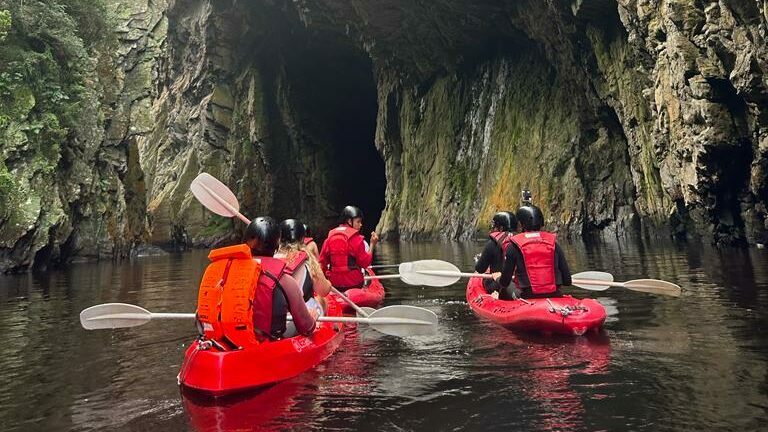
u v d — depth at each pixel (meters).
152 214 42.09
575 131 21.67
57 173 17.28
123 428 2.62
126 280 11.35
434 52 28.78
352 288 6.40
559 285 4.79
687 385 2.90
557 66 22.19
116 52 24.34
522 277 4.74
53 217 15.98
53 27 18.17
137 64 40.91
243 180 39.66
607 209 20.17
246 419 2.66
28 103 16.27
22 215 14.91
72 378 3.58
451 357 3.74
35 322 6.01
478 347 4.00
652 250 12.41
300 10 30.00
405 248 20.27
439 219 28.16
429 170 30.25
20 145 15.62
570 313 4.24
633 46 15.45
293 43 37.09
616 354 3.61
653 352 3.61
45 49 17.89
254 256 3.46
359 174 43.91
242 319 3.17
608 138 20.53
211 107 41.12
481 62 28.12
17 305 7.59
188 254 27.25
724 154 11.91
